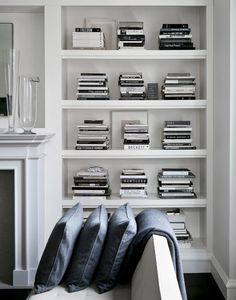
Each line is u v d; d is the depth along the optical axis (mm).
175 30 3342
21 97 3152
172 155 3354
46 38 3283
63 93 3426
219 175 3143
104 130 3363
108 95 3369
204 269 3375
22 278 3154
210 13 3289
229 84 2824
